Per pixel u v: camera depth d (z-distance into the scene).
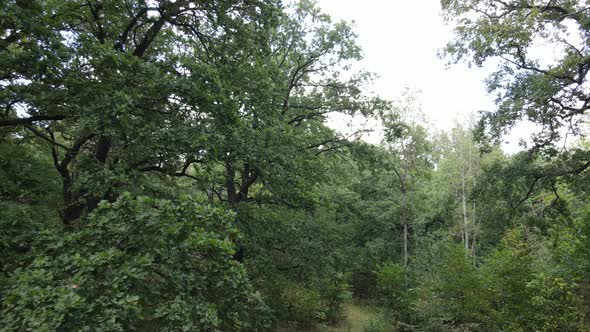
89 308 3.72
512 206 13.90
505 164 13.98
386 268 20.69
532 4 11.19
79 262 4.13
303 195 13.08
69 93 6.55
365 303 25.56
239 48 9.36
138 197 4.88
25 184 6.19
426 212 28.98
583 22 9.99
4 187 5.61
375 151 16.19
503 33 10.03
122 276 4.21
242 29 8.94
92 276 4.21
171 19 8.98
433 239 27.59
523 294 10.87
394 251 28.80
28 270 4.19
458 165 29.56
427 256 19.83
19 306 3.62
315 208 14.18
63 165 8.20
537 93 10.68
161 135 7.02
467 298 12.69
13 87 6.28
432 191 30.31
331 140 15.62
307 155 13.10
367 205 28.52
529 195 13.70
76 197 7.73
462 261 13.53
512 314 10.97
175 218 5.02
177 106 7.72
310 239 14.27
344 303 22.91
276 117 10.76
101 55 6.68
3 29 6.44
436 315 13.71
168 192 7.77
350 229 18.78
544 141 12.69
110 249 4.39
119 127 6.36
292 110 15.90
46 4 6.99
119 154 7.76
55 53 6.25
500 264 11.99
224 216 5.52
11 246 4.96
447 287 13.40
